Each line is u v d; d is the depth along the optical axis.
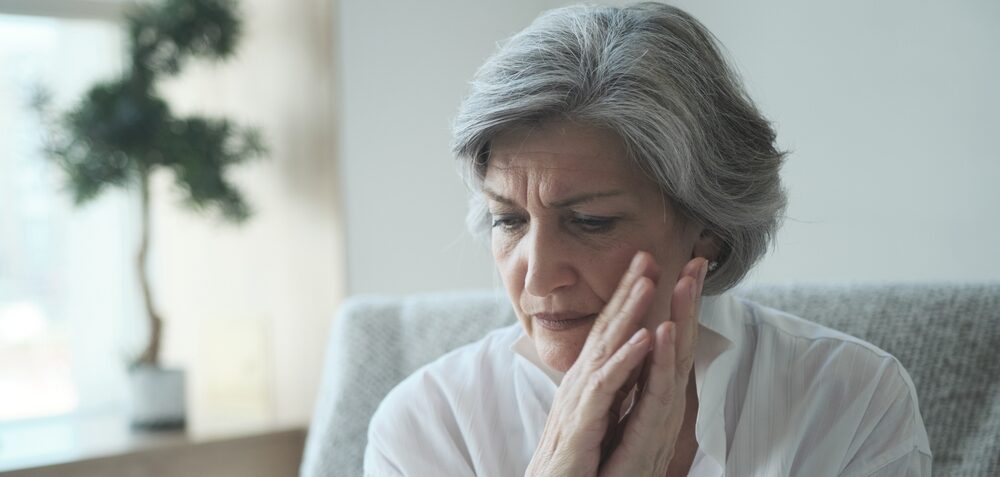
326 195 2.08
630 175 0.74
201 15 1.90
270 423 2.07
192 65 2.14
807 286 1.17
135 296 2.21
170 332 2.22
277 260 2.17
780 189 0.86
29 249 2.09
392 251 2.23
